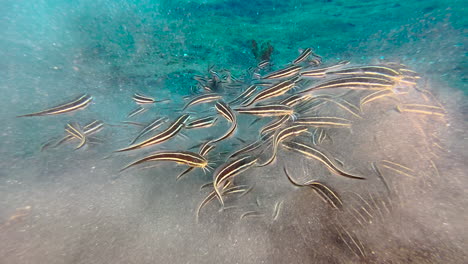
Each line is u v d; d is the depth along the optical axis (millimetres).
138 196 341
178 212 321
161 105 640
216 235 296
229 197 333
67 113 433
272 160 342
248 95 528
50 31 1149
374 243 261
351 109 407
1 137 430
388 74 380
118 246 282
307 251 271
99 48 1082
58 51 951
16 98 579
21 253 259
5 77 671
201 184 357
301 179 328
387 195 298
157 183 360
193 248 285
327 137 379
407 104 412
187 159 322
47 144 428
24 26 1133
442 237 251
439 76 575
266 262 270
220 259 275
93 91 705
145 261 271
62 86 698
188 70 1017
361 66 393
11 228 280
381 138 371
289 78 456
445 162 320
